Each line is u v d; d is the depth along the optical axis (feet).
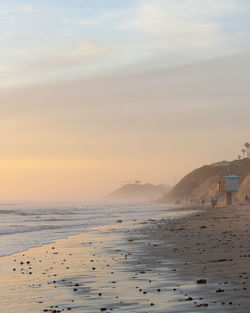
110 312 32.27
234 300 33.17
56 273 55.67
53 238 123.54
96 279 48.98
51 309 34.58
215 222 162.61
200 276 45.80
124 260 65.77
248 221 152.76
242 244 75.41
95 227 177.17
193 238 96.48
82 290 42.42
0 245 103.86
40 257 76.69
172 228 142.92
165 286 41.65
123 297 37.81
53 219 277.64
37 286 46.34
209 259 59.11
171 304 33.50
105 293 40.19
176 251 72.54
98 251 83.05
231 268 49.62
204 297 35.04
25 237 129.18
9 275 55.77
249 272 45.75
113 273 53.01
